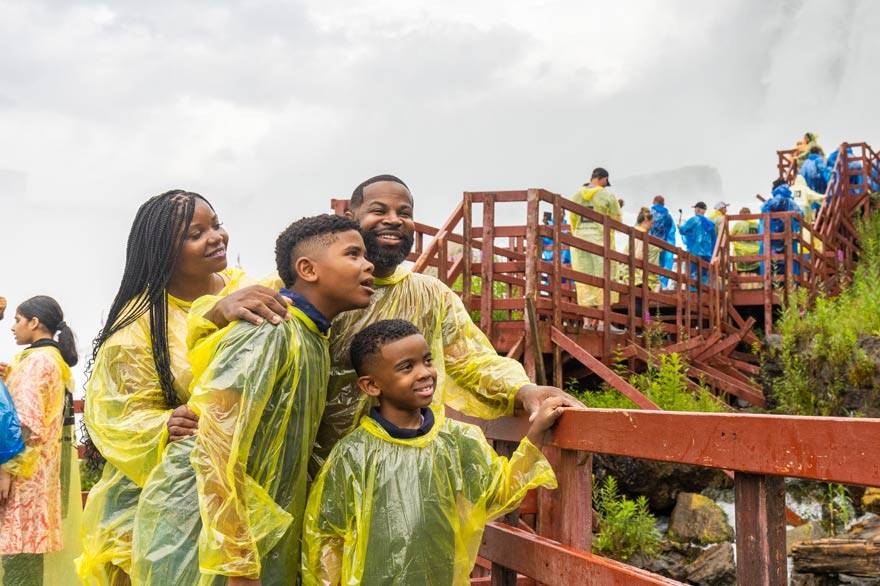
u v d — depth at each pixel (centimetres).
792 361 1004
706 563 721
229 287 289
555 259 875
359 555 234
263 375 225
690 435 206
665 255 1433
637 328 1164
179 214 276
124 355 269
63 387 448
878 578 635
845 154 1758
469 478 250
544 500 299
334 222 247
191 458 222
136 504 271
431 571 236
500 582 304
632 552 746
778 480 191
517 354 838
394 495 237
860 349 911
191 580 229
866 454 162
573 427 253
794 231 1426
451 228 848
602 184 1124
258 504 224
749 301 1366
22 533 420
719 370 1147
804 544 666
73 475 467
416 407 246
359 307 250
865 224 1691
